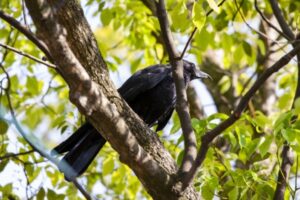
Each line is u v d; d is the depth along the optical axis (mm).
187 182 8117
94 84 7316
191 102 14508
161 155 8492
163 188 8125
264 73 7590
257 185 9711
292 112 8734
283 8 13703
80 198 11602
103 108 7473
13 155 10078
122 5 13828
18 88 13969
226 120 7707
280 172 9727
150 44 14211
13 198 10836
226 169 9609
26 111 13039
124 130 7715
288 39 11141
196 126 9266
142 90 11180
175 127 9484
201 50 12969
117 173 13383
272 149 11086
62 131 11383
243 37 13523
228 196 9359
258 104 15211
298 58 11117
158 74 11336
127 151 7836
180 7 8609
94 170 13898
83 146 9773
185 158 8391
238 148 10703
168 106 11508
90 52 7887
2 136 11016
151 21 13906
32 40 7113
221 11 12414
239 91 16016
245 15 12617
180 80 9031
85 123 9695
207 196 9102
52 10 6871
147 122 11680
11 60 13641
